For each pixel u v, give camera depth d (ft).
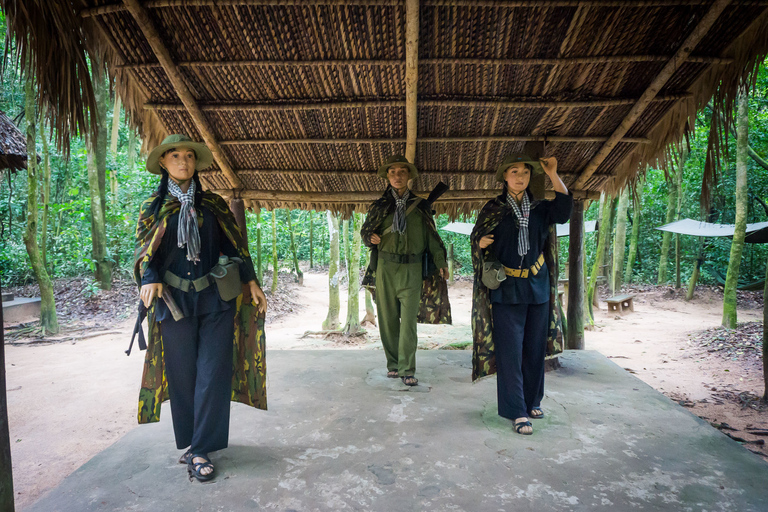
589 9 8.23
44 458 11.43
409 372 10.46
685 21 8.51
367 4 8.12
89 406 15.06
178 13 8.41
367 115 10.78
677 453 7.07
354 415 8.63
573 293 13.78
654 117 10.77
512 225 8.11
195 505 5.81
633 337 27.76
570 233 13.65
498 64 9.32
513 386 7.97
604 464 6.73
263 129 11.20
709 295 41.98
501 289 8.13
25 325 28.78
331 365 11.93
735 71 9.14
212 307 6.70
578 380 10.69
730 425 12.73
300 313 37.29
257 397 7.64
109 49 9.14
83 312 32.24
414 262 10.45
